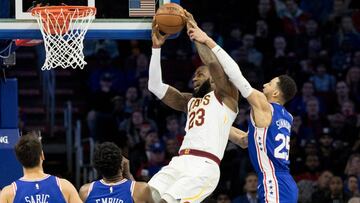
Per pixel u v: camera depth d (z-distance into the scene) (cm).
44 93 2508
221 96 1233
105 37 1375
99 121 2261
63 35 1355
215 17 2533
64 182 1129
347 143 2208
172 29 1242
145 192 1148
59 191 1120
